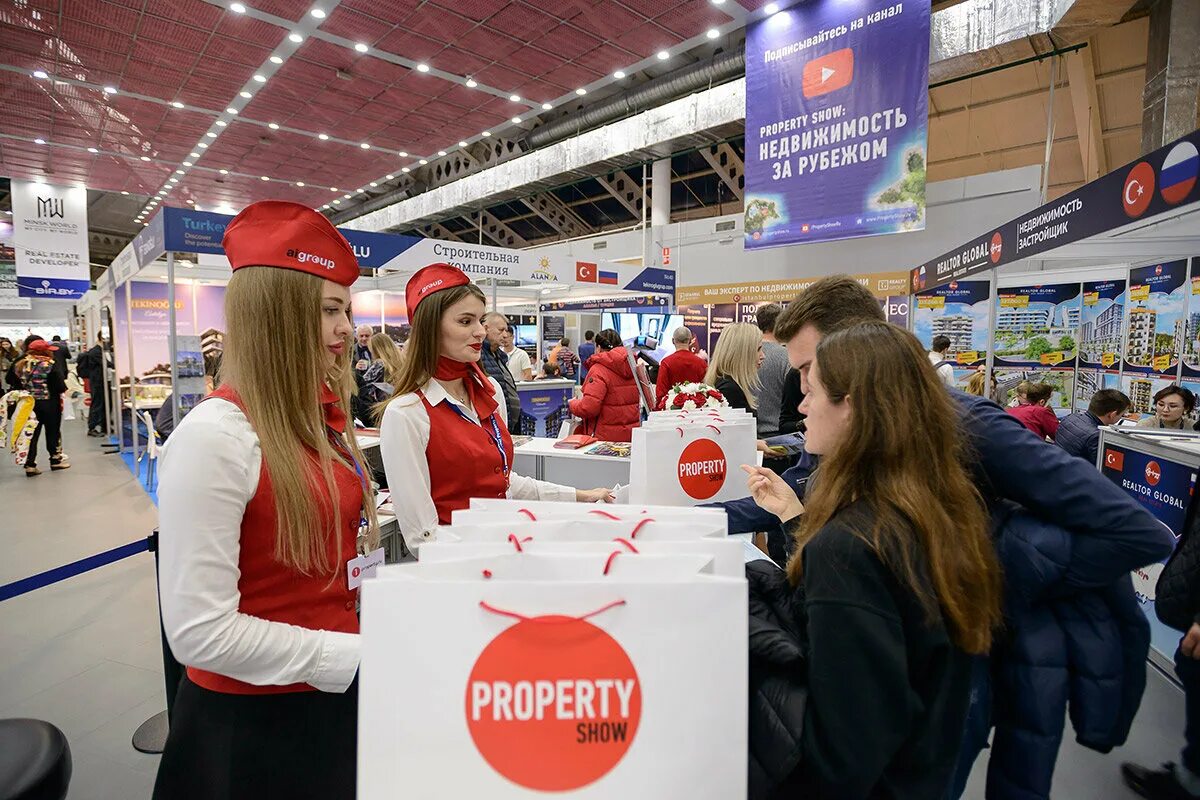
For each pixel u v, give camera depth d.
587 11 6.34
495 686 0.53
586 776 0.53
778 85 6.44
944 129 8.56
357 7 6.28
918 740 0.66
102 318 7.89
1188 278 3.75
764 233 6.64
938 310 6.63
